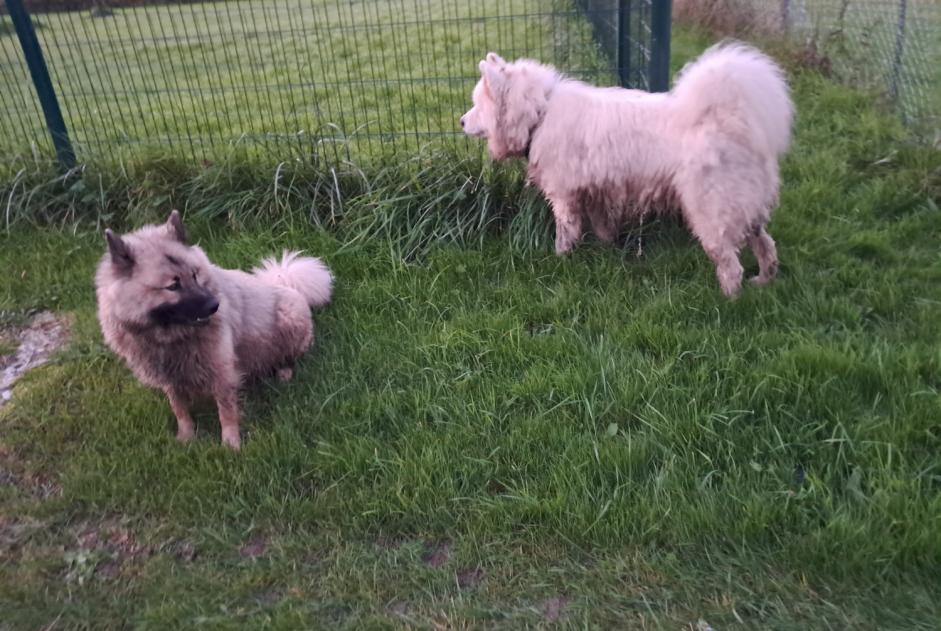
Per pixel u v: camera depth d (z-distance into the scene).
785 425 3.01
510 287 4.19
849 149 5.43
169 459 3.14
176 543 2.82
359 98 7.13
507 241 4.63
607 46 6.71
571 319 3.89
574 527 2.69
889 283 3.85
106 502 2.99
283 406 3.47
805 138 5.72
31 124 5.85
